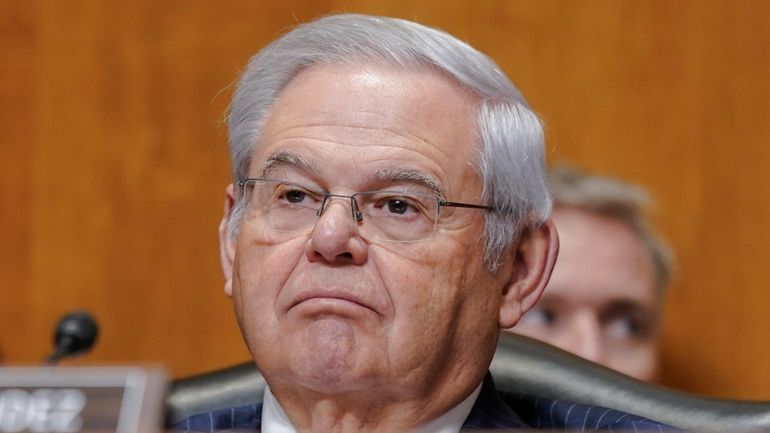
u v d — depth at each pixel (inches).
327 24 181.3
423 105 175.9
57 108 334.3
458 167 176.9
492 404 192.9
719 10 327.3
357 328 169.8
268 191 176.6
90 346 187.8
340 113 174.6
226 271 192.1
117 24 334.0
